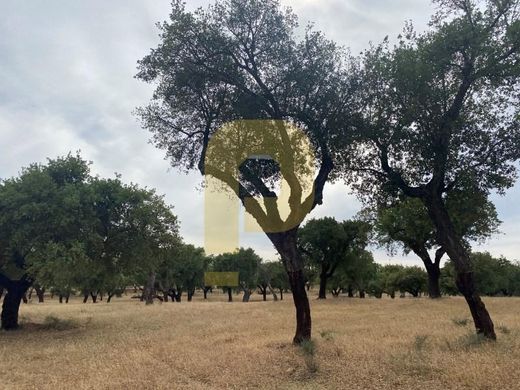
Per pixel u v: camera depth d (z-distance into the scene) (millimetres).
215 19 13703
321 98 13414
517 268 76250
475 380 8555
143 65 14094
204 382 9852
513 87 13352
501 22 12930
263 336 15711
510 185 13797
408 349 11562
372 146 14492
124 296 91500
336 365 10539
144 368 11102
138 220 21531
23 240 18375
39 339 17859
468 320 18000
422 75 12797
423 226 32688
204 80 13727
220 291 105750
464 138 13852
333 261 44938
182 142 15273
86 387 9328
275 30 13555
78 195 19250
